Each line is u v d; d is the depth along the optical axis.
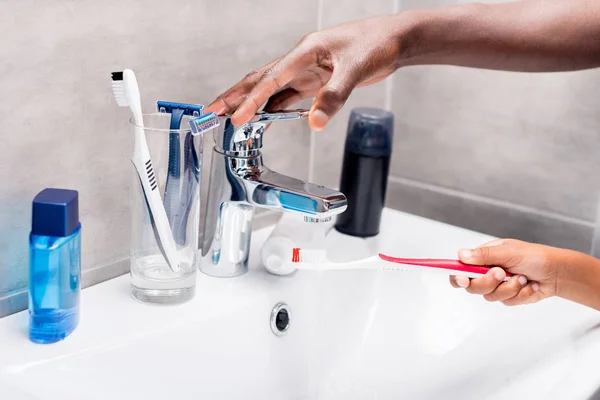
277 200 0.60
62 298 0.52
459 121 0.88
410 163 0.93
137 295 0.59
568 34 0.66
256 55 0.72
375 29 0.61
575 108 0.79
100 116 0.58
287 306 0.65
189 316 0.58
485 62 0.69
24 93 0.52
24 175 0.54
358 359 0.70
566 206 0.82
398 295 0.73
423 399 0.64
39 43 0.52
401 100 0.92
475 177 0.88
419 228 0.84
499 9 0.68
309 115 0.54
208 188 0.65
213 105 0.61
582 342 0.61
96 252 0.62
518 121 0.83
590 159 0.79
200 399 0.58
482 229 0.89
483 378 0.63
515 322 0.67
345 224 0.81
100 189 0.60
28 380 0.48
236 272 0.66
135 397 0.54
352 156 0.79
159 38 0.61
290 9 0.74
